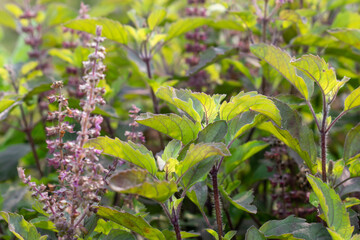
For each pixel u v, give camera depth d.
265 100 0.50
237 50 0.68
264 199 0.65
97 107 0.62
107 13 0.94
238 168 0.63
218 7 0.71
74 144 0.48
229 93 0.69
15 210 0.60
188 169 0.49
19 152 0.77
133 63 0.71
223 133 0.50
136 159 0.49
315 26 0.74
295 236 0.51
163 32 0.75
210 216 0.60
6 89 0.82
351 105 0.52
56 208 0.50
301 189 0.59
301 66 0.50
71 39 0.76
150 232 0.50
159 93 0.51
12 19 0.94
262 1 0.69
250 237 0.50
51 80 0.68
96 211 0.49
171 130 0.51
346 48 0.68
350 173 0.54
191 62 0.73
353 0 0.74
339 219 0.49
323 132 0.53
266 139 0.59
